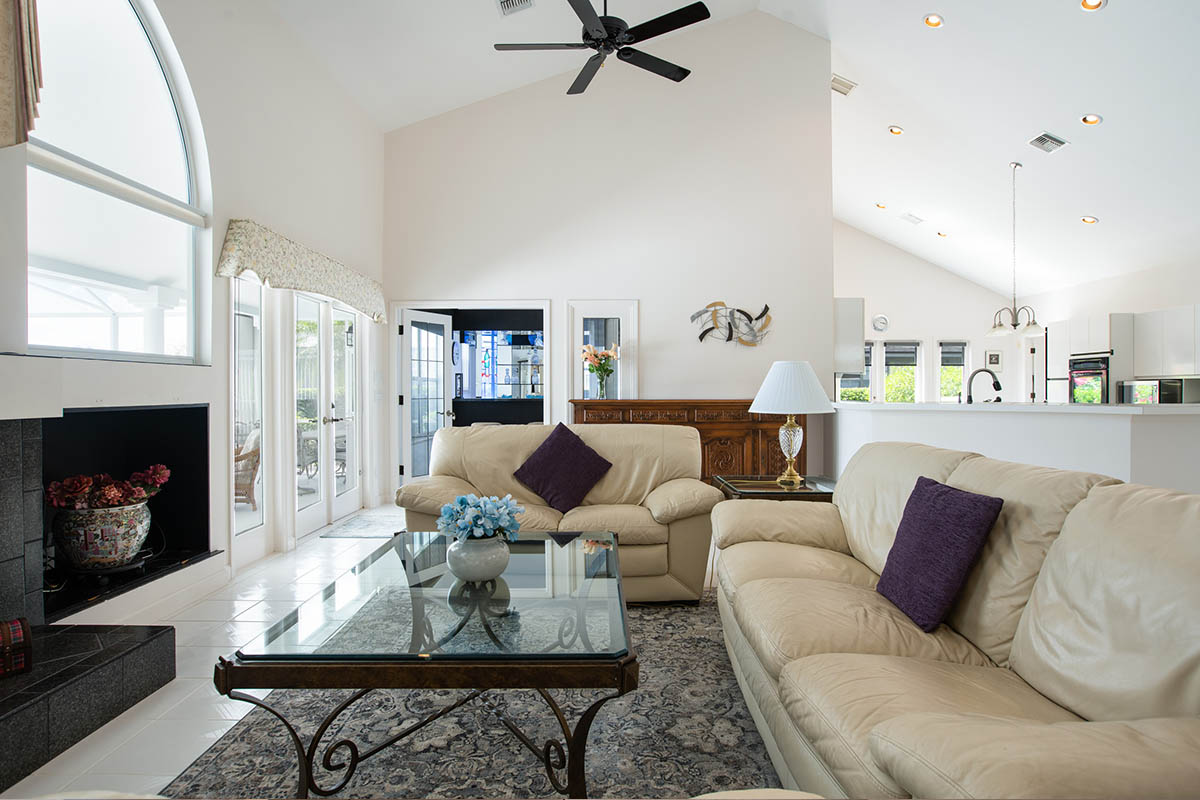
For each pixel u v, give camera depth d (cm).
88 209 270
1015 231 714
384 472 595
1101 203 589
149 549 309
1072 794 75
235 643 260
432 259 595
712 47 588
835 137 686
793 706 135
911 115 595
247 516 380
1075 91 467
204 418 329
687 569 298
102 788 163
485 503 196
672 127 590
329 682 141
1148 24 388
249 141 371
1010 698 126
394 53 484
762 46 586
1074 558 136
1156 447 321
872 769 104
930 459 214
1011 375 900
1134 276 679
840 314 589
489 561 192
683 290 590
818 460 572
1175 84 419
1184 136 459
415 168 594
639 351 592
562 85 593
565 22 509
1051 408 357
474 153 594
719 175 589
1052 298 823
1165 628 108
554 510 322
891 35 509
